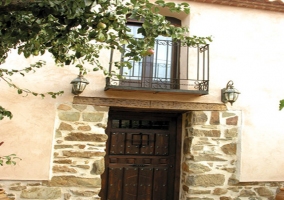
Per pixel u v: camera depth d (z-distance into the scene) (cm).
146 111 473
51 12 180
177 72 463
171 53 471
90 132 411
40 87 401
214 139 445
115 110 466
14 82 394
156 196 476
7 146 386
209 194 436
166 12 462
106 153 466
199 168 436
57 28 201
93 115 414
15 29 194
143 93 426
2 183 383
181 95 436
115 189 463
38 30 195
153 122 490
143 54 204
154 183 477
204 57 438
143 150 480
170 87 462
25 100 396
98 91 415
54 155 399
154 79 460
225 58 455
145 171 477
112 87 392
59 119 405
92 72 417
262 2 466
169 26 208
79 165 404
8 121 389
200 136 441
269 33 474
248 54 463
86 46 264
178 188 480
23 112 394
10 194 383
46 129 398
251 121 454
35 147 393
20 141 390
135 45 204
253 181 445
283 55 474
